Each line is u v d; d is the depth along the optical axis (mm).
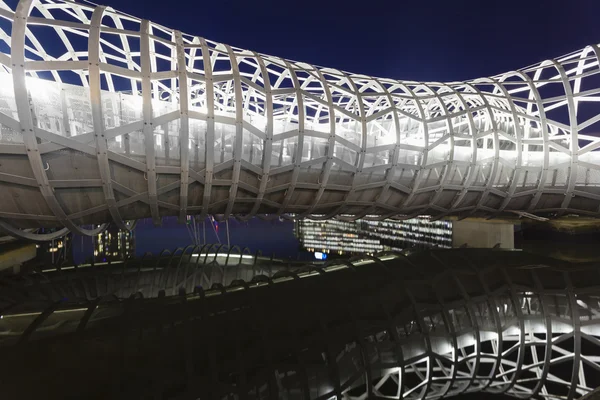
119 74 15000
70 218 15820
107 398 13016
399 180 23297
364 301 21250
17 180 14164
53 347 14727
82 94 16734
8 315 17562
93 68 14312
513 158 27359
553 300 23547
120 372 13961
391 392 36219
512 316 23672
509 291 24062
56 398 12664
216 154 18438
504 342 38562
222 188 18641
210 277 30969
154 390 13664
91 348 14992
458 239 42531
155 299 20344
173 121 17656
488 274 25500
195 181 17703
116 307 18844
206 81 16828
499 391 25516
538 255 30016
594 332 22516
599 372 34531
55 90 16031
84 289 26719
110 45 21734
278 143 20797
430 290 23344
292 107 29938
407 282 23359
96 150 14766
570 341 35625
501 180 26375
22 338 15211
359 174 21297
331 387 17562
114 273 29188
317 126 24344
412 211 26453
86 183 15250
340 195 22156
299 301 20641
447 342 21875
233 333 17188
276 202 20734
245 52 21781
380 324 20047
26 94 13227
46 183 14352
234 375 15312
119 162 15531
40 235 16922
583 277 24844
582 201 27797
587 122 25281
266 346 16812
